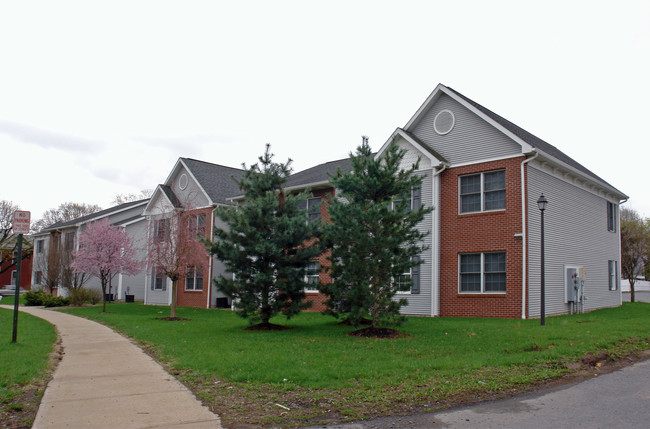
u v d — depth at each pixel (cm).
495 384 809
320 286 1545
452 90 1992
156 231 2427
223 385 822
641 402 715
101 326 1753
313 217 2423
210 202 2792
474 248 1894
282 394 768
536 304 1795
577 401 721
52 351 1156
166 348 1184
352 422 640
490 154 1895
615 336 1219
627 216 4934
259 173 1653
